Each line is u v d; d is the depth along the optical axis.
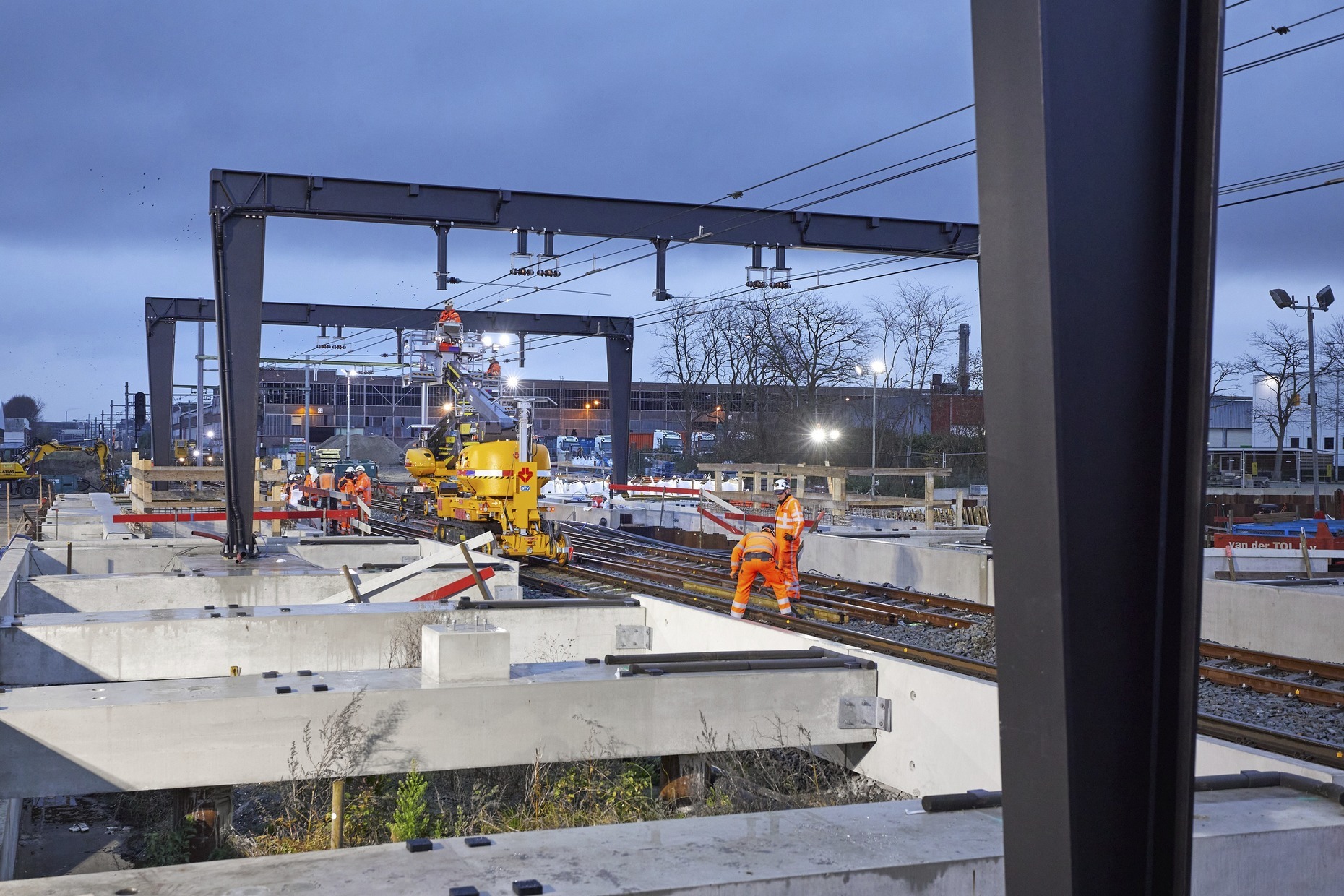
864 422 57.84
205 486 28.17
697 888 4.04
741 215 21.47
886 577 18.70
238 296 17.52
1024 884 2.89
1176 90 2.80
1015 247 2.80
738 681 7.81
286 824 7.54
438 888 4.00
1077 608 2.77
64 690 6.95
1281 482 53.78
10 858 7.04
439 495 25.39
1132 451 2.83
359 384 93.38
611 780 7.96
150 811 8.58
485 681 7.40
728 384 60.91
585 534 28.75
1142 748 2.86
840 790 7.93
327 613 10.43
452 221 19.81
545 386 96.44
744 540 14.12
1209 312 2.76
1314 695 10.10
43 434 174.62
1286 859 4.73
